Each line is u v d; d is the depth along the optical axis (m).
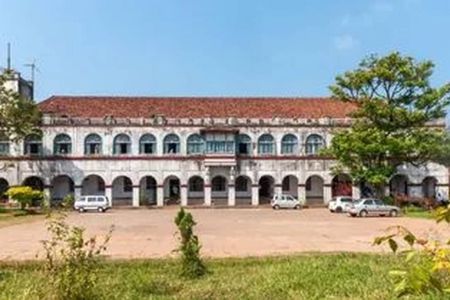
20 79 74.12
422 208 56.94
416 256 3.85
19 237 29.27
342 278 13.64
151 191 71.81
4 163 68.38
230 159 70.06
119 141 69.81
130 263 17.67
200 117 71.12
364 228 35.12
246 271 16.41
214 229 34.03
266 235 29.70
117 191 71.00
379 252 19.89
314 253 20.31
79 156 69.12
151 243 25.30
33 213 53.94
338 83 56.19
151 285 13.52
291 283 13.27
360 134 55.16
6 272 15.63
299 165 71.12
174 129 70.25
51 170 68.94
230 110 73.00
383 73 53.88
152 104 73.44
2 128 58.84
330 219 45.53
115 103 73.12
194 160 70.12
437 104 55.16
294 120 71.25
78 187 68.94
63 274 10.00
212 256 19.77
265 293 12.44
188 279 15.05
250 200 71.88
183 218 16.45
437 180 70.88
